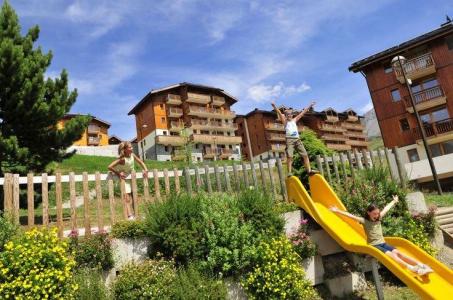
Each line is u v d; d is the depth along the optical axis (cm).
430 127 3238
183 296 749
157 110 6278
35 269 684
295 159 1436
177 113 6331
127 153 1005
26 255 688
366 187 1142
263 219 955
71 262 735
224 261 873
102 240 838
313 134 1498
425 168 3139
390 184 1153
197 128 6412
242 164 1153
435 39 3231
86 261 812
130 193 1011
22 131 1404
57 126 1481
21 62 1374
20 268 678
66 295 698
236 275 884
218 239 895
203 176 1154
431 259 800
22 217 1523
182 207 905
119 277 795
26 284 668
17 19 1548
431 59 3222
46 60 1534
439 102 3192
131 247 880
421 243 1062
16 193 845
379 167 1218
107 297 746
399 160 1318
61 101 1480
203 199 959
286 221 1002
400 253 793
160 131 6216
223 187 1244
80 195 2058
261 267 879
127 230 880
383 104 3475
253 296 855
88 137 7019
